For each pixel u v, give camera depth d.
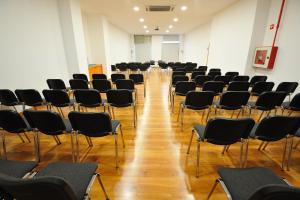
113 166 2.06
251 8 4.87
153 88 6.37
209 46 8.34
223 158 2.22
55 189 0.74
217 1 5.57
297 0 3.72
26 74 3.82
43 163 2.11
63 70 5.25
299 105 2.65
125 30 12.50
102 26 7.39
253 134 1.84
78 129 1.89
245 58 5.20
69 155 2.27
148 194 1.66
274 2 4.43
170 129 3.02
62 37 5.15
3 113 1.74
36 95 2.86
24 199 0.87
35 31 4.05
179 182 1.81
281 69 4.18
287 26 4.00
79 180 1.21
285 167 2.05
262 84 3.38
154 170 1.99
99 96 2.86
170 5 5.93
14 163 1.36
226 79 4.19
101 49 7.71
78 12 5.37
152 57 16.19
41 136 2.74
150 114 3.72
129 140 2.65
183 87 3.48
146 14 7.32
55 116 1.74
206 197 1.63
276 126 1.67
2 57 3.24
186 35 14.31
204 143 2.55
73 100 3.20
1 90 2.71
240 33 5.48
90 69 6.54
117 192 1.68
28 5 3.83
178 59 16.36
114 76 4.89
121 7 6.19
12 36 3.43
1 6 3.19
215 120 1.57
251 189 1.15
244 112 3.74
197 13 7.22
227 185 1.20
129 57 14.59
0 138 2.67
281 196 0.69
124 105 2.95
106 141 2.61
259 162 2.14
